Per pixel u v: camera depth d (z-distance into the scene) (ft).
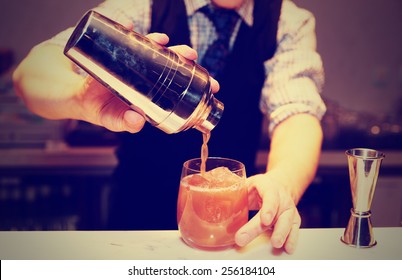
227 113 6.36
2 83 9.49
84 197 9.18
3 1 9.43
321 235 3.47
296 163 5.34
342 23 9.68
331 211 9.09
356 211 3.29
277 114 5.84
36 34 9.57
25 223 9.24
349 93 9.98
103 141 9.07
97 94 3.50
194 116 3.14
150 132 6.40
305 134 5.62
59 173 9.07
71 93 4.51
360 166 3.14
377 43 9.80
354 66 9.90
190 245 3.26
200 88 3.08
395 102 10.00
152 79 3.01
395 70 9.94
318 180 9.09
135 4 6.07
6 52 9.52
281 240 3.07
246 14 6.07
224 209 3.05
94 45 2.96
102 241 3.35
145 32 6.15
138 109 3.14
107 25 3.01
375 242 3.34
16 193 9.14
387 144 9.34
